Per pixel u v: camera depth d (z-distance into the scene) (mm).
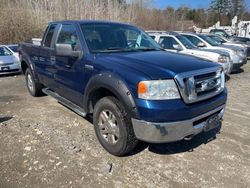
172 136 3311
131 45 4758
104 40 4535
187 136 3480
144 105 3230
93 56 4109
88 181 3318
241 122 5367
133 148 3758
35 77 6430
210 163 3758
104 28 4754
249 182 3354
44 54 5645
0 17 17328
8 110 5879
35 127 4883
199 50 9633
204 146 4238
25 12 18516
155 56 3975
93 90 3998
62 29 5086
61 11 21516
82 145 4195
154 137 3285
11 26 17281
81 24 4652
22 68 7246
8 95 7238
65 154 3922
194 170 3582
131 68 3500
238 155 3990
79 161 3744
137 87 3295
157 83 3238
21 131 4715
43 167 3600
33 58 6305
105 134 3961
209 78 3684
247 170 3605
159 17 35938
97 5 23703
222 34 22266
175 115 3240
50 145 4188
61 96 5348
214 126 3844
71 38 4723
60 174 3451
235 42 17062
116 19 24766
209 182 3338
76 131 4707
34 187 3203
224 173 3529
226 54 9477
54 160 3762
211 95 3688
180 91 3295
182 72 3350
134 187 3223
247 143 4391
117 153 3799
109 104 3709
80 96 4473
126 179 3369
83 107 4438
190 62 3773
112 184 3270
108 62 3816
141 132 3363
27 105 6234
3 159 3793
